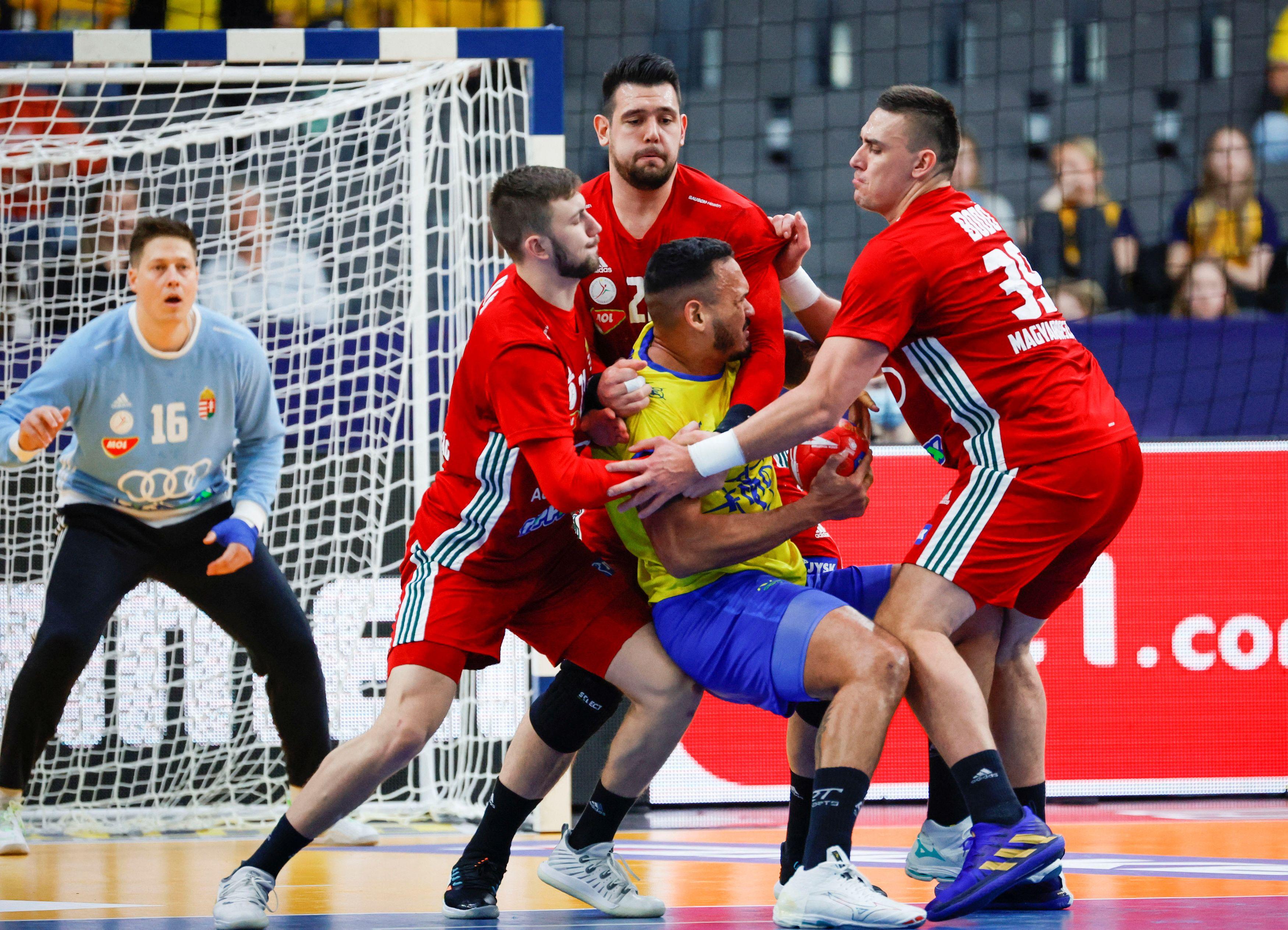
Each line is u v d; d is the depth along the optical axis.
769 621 8.90
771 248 10.40
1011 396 9.18
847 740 8.34
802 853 9.78
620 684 9.56
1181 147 29.12
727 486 9.45
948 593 9.16
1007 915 8.97
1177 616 17.02
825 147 29.38
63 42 15.38
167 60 15.45
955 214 9.43
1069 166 28.55
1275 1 29.09
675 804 16.69
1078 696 16.92
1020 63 29.55
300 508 16.75
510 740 16.56
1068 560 9.78
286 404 18.14
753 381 9.87
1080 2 29.44
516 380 8.93
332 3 28.06
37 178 17.55
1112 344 22.44
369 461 17.41
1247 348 22.22
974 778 8.68
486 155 16.66
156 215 17.39
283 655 13.70
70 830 15.38
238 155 18.05
